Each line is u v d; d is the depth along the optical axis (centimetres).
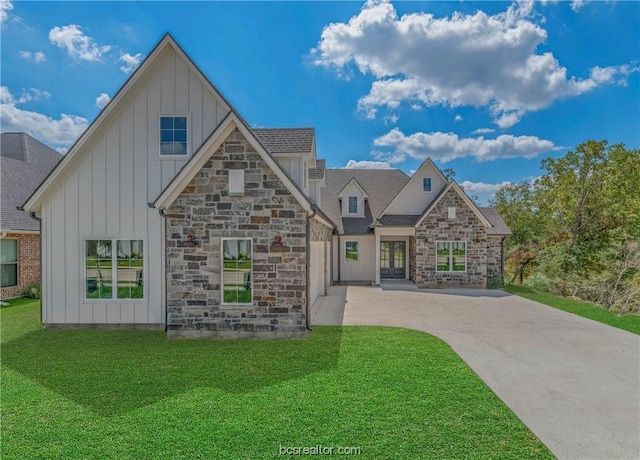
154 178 1060
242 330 927
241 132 921
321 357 773
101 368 708
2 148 2209
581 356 809
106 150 1058
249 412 520
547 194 2620
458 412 526
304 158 1267
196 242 931
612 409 550
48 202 1060
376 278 2066
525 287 2070
